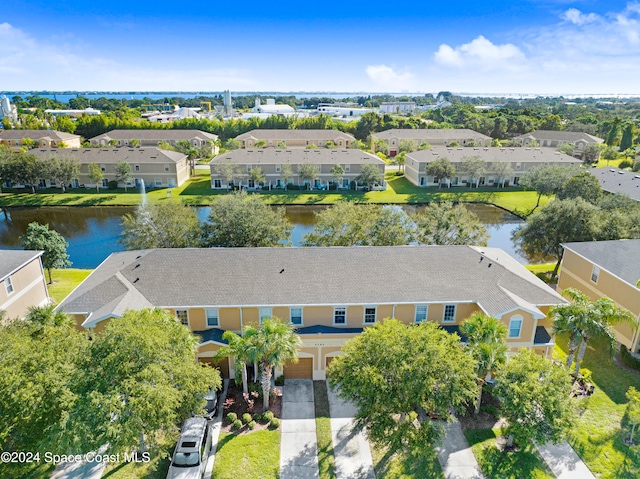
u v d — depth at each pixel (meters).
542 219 44.59
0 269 33.06
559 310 27.02
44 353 19.14
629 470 21.91
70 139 126.12
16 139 121.25
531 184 76.81
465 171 90.38
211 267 31.00
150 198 80.19
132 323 20.42
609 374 29.72
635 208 49.50
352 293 29.48
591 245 38.22
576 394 27.19
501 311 27.73
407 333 21.09
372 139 130.88
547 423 20.89
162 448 21.64
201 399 21.33
